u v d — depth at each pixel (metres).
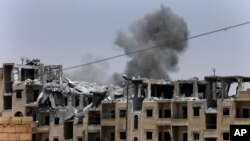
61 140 127.12
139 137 116.81
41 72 132.38
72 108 129.88
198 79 117.25
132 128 117.81
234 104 109.31
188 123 112.62
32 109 128.50
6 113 130.00
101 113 121.75
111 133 121.38
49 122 128.62
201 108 112.00
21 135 25.44
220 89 119.00
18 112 129.00
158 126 115.56
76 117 126.44
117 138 119.44
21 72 133.00
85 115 124.56
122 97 124.50
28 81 129.75
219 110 110.44
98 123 123.62
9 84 131.88
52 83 132.75
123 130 118.94
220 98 112.69
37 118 128.50
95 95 129.25
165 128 115.12
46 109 128.50
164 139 114.94
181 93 119.81
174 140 114.00
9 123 25.41
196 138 112.25
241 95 109.31
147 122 116.50
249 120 107.81
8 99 131.62
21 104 128.75
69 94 130.25
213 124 111.81
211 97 113.81
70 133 128.38
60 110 128.38
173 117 113.69
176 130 114.44
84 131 124.31
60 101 130.50
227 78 112.44
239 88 111.81
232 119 109.00
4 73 131.88
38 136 128.38
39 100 129.25
